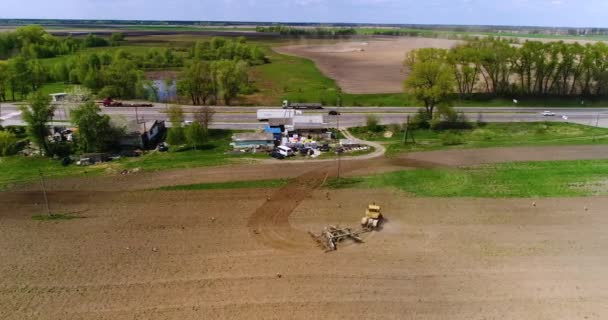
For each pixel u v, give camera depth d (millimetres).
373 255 41062
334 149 73438
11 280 37188
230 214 49562
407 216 48938
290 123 85250
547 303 34281
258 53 195750
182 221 47938
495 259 40312
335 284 36562
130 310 33406
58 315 32875
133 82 119375
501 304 34125
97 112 76500
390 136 83375
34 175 62062
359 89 132875
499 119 94875
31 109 73312
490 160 67500
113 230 45969
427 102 91438
